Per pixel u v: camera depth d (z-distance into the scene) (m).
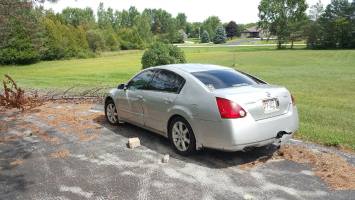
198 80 6.14
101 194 4.95
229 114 5.43
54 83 19.59
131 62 49.06
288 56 51.00
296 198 4.68
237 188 5.02
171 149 6.74
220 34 138.50
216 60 45.66
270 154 6.30
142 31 119.44
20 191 5.12
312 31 77.38
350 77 21.52
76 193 5.00
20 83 20.17
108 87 15.85
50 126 8.77
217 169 5.71
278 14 88.88
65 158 6.41
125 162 6.13
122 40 95.19
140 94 7.31
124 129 8.28
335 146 6.76
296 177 5.34
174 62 22.31
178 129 6.42
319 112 10.22
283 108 5.95
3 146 7.22
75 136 7.81
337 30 74.75
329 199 4.64
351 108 11.03
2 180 5.52
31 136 7.91
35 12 17.47
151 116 7.05
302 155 6.21
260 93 5.70
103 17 141.25
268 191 4.90
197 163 5.99
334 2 78.50
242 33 182.75
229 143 5.47
